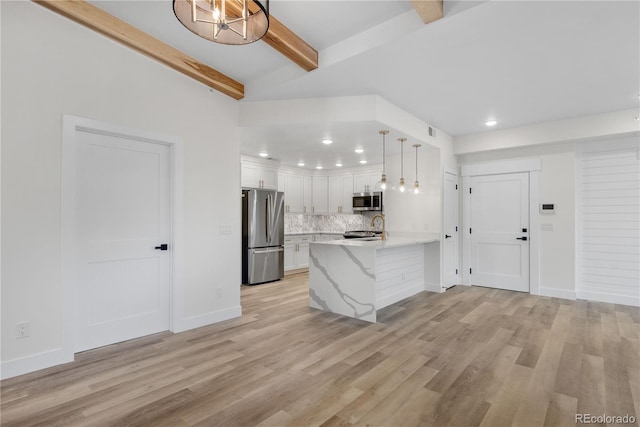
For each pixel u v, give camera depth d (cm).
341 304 390
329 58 289
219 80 343
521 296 474
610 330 331
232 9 202
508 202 512
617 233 436
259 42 284
